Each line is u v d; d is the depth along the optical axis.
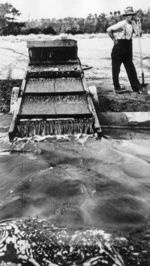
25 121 5.78
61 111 6.17
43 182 4.28
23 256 3.04
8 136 5.85
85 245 3.14
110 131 6.51
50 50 8.73
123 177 4.48
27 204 3.85
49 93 6.75
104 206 3.80
